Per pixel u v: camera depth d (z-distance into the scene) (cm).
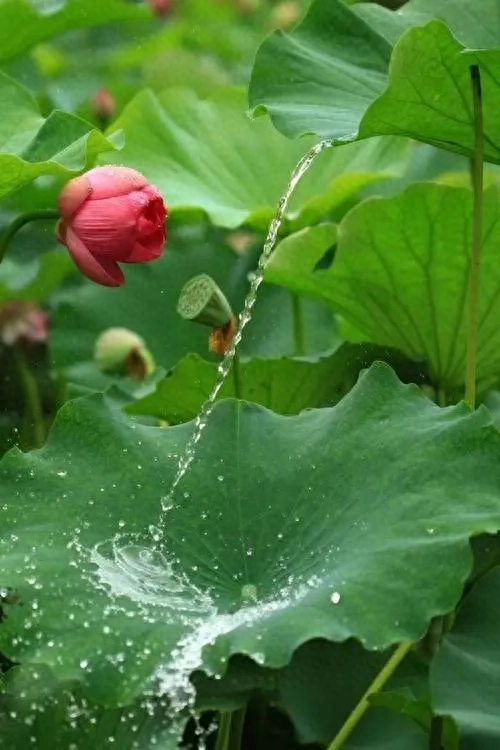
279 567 310
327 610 299
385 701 311
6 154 320
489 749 299
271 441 319
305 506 313
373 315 362
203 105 411
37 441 402
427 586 299
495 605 311
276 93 339
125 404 371
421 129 328
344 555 306
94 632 300
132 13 397
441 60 318
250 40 650
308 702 317
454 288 352
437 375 360
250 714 334
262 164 409
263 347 398
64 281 408
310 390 359
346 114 336
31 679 311
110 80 536
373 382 318
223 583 309
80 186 330
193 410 364
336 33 347
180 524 313
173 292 406
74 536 310
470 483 307
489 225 347
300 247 364
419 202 347
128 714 304
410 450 311
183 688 300
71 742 305
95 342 402
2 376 412
